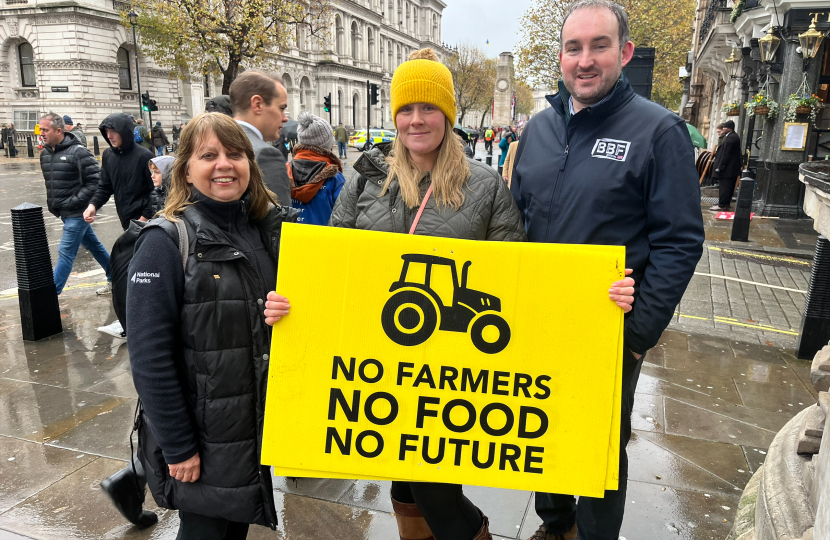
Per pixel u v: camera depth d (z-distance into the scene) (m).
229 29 22.70
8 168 21.77
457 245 1.78
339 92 60.69
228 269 1.80
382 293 1.79
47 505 2.71
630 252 1.99
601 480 1.78
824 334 4.59
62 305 5.86
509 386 1.79
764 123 11.82
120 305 2.10
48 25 31.95
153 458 1.85
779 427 3.55
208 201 1.83
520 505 2.77
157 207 3.89
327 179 3.48
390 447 1.82
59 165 5.43
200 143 1.80
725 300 6.31
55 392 3.89
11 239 9.38
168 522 2.62
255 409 1.85
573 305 1.76
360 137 39.09
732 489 2.89
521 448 1.80
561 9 26.12
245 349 1.81
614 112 1.97
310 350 1.81
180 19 22.95
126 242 2.05
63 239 5.61
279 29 24.64
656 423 3.55
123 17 27.06
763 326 5.50
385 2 75.31
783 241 9.16
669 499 2.79
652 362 4.55
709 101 28.09
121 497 2.44
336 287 1.80
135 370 1.70
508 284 1.78
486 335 1.79
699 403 3.84
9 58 33.66
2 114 34.09
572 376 1.78
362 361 1.81
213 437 1.80
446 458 1.82
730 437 3.40
